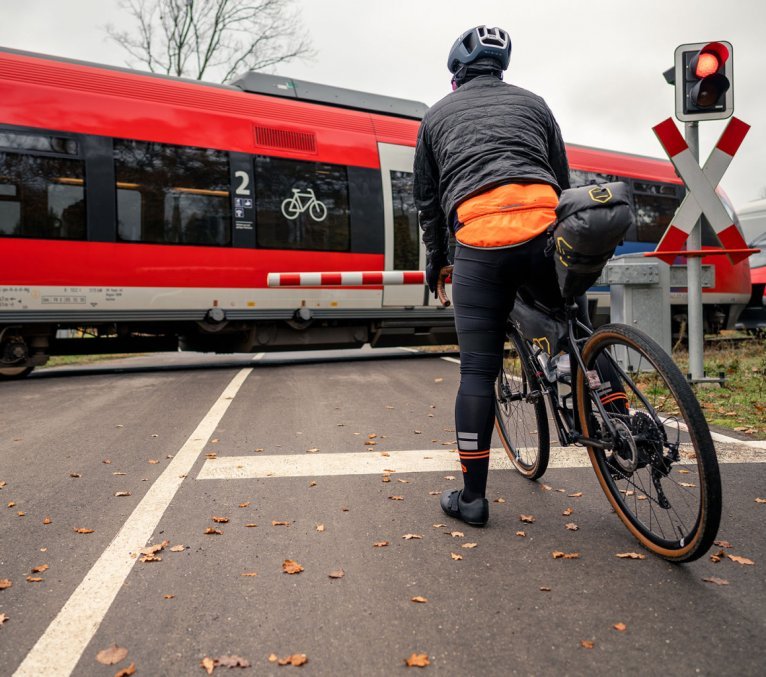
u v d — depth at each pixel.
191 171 9.26
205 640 1.94
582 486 3.48
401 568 2.44
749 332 13.07
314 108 10.50
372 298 10.58
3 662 1.84
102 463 4.12
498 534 2.79
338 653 1.85
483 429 2.88
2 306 8.11
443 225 3.17
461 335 2.89
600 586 2.25
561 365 2.88
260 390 7.32
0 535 2.86
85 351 9.37
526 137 2.77
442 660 1.81
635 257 7.10
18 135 8.20
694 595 2.17
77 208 8.49
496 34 3.02
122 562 2.53
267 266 9.73
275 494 3.41
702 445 2.18
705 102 5.65
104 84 8.91
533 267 2.70
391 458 4.12
